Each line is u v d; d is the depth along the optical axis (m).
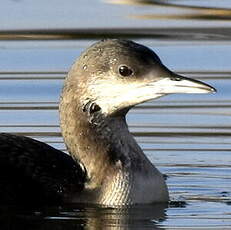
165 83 13.86
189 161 15.77
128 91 13.92
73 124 14.16
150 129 16.91
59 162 14.22
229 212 13.85
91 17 21.17
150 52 14.02
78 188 14.07
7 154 14.06
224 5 21.88
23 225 13.30
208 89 13.77
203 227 13.23
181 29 20.86
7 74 18.84
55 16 21.20
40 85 18.34
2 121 17.00
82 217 13.59
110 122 14.09
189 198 14.45
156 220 13.53
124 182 13.97
